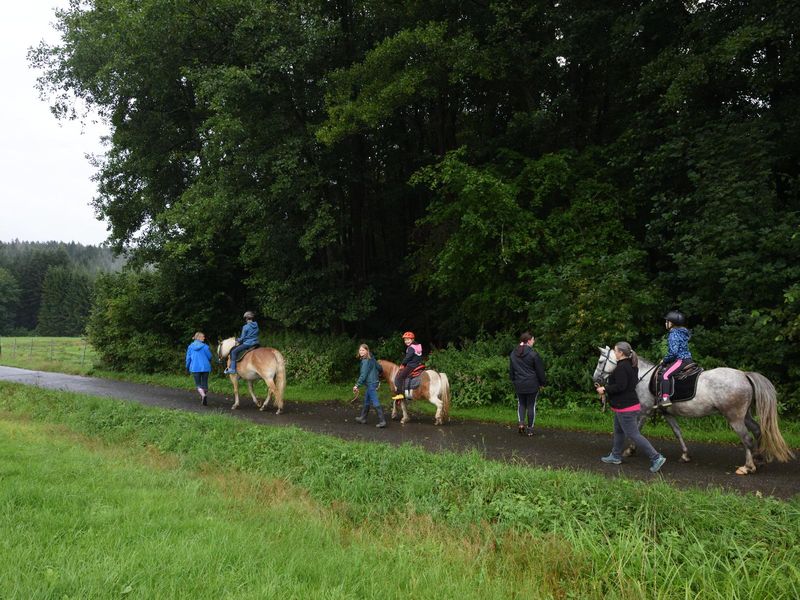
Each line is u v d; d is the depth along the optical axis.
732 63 13.26
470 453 8.03
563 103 17.03
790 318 10.80
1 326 100.06
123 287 25.00
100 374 23.70
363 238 22.73
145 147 22.33
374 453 7.92
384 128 20.89
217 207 16.72
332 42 17.77
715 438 9.77
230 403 14.97
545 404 12.73
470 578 4.28
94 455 8.09
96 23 18.61
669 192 14.09
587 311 12.75
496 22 16.89
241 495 6.53
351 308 19.20
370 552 4.73
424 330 23.20
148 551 4.19
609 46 15.64
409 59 16.48
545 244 15.23
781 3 11.88
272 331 22.55
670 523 5.24
